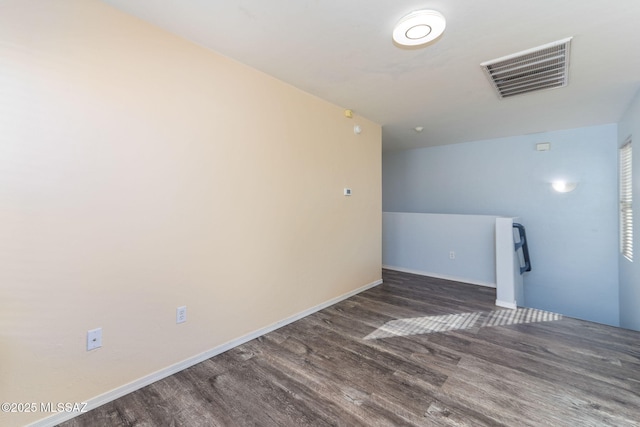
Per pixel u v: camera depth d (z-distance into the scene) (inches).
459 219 173.8
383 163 248.4
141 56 71.3
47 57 58.4
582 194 163.9
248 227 96.0
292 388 72.0
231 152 90.7
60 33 59.9
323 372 78.8
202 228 83.8
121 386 68.9
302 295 116.9
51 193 59.1
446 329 106.3
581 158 163.9
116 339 68.1
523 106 130.1
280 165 106.4
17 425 56.2
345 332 103.6
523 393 70.0
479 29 73.9
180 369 79.2
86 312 63.8
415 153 229.0
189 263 81.0
